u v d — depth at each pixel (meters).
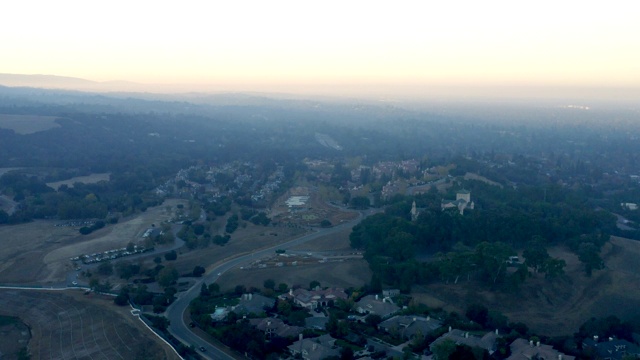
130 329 169.62
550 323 179.00
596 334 165.62
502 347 153.62
